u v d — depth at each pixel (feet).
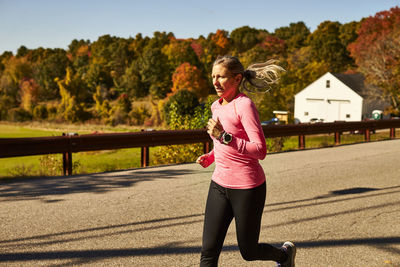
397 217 17.62
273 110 128.16
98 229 15.17
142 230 15.15
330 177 26.78
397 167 31.12
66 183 23.67
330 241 14.43
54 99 409.69
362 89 151.23
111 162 52.16
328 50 342.03
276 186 23.77
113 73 433.07
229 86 8.50
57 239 14.03
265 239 14.51
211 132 8.11
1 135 156.56
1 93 372.99
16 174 27.30
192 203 19.25
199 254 12.87
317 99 158.81
